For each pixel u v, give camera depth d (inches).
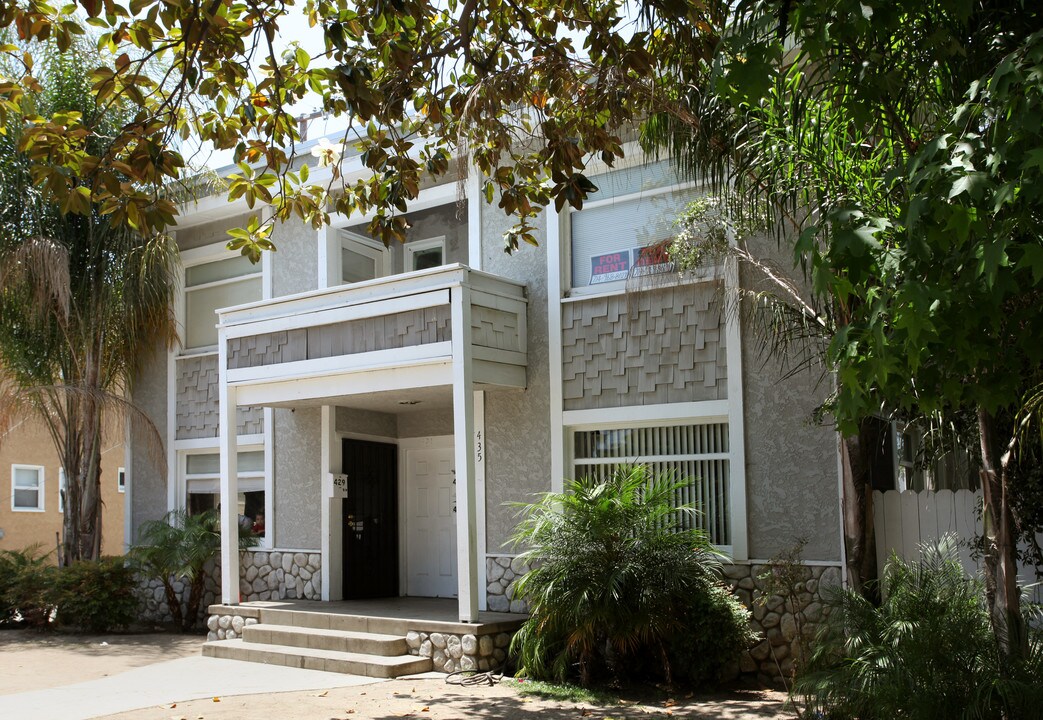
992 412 193.2
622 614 350.9
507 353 440.5
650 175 431.5
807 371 382.9
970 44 219.3
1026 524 319.3
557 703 337.1
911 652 256.8
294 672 399.5
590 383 436.5
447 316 417.1
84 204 247.0
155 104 297.1
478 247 475.5
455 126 337.7
